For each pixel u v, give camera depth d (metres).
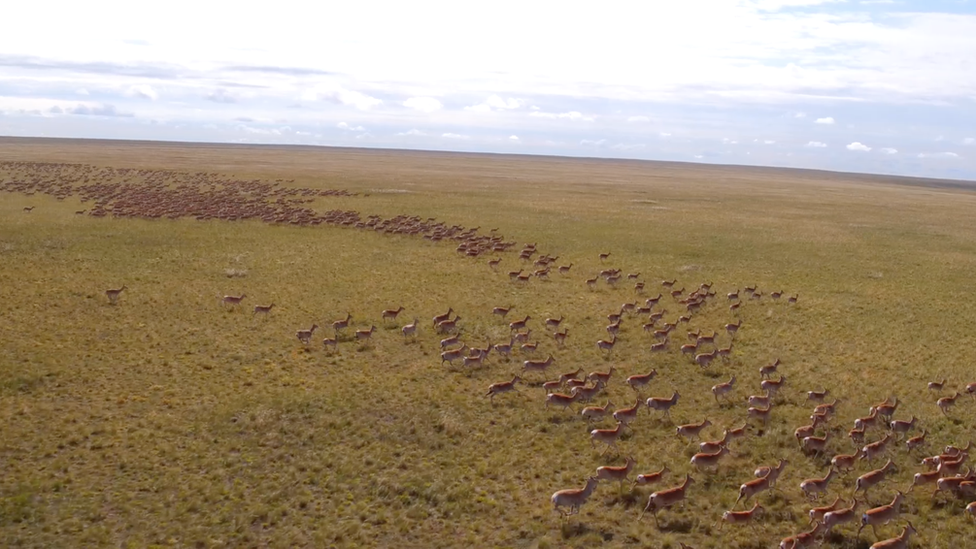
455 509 18.62
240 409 24.97
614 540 17.39
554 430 24.11
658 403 25.09
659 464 21.50
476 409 25.81
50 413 23.91
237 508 18.42
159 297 39.94
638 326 38.00
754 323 39.31
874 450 21.88
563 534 17.59
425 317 38.53
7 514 17.59
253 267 49.31
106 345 31.38
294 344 32.97
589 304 42.72
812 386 29.05
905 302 44.75
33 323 33.94
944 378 30.23
